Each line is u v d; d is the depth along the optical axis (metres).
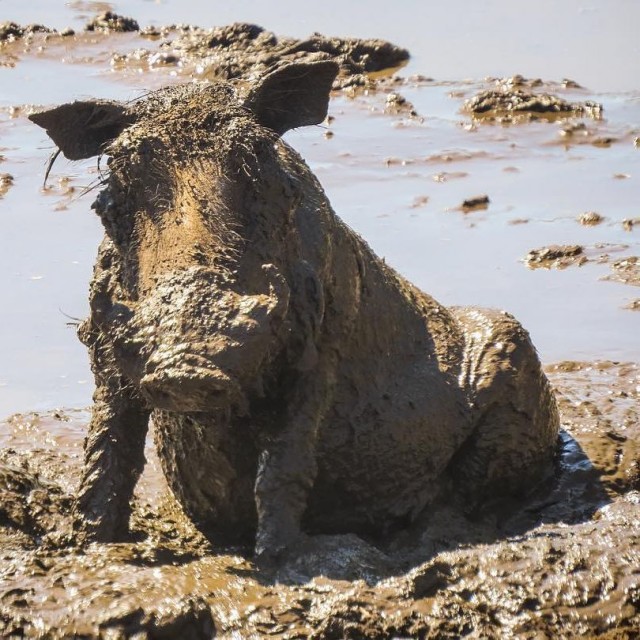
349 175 39.75
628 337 29.30
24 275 31.86
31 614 15.45
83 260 32.78
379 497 20.59
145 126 17.34
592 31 58.38
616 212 36.78
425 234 35.00
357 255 20.11
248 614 16.08
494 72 52.03
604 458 22.88
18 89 49.94
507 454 21.59
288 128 18.73
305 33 57.84
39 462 22.98
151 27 59.00
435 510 21.41
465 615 16.39
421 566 17.20
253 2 64.81
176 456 19.69
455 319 22.69
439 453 21.08
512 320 22.27
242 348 14.53
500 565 17.22
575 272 32.75
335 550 18.20
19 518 19.02
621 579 16.97
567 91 48.81
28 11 64.25
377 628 16.06
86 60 54.53
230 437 18.69
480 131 44.47
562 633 16.53
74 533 18.33
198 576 16.73
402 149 42.44
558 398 25.42
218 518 19.78
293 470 18.52
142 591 15.80
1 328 29.14
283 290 15.37
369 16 61.31
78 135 19.00
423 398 20.84
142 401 18.45
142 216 16.72
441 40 57.03
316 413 18.89
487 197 37.53
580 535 18.08
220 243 16.17
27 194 37.66
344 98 49.03
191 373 14.26
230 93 18.47
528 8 62.81
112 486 18.48
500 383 21.39
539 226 35.72
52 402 26.11
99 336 18.52
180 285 15.26
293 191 17.45
